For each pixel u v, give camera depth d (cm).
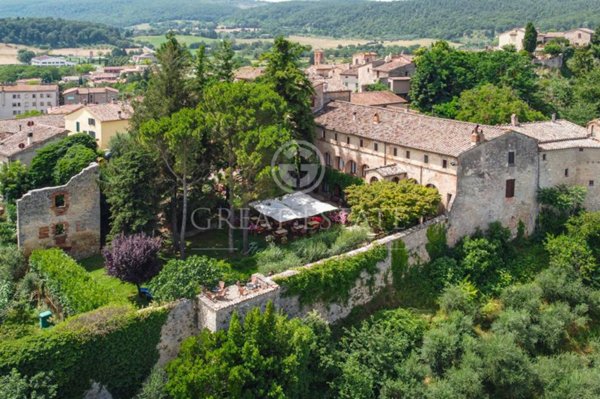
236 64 8031
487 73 11550
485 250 6356
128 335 4378
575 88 11662
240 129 5906
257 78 7738
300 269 5278
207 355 4116
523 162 6769
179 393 4006
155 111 6712
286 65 7494
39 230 5919
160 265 5356
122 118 9194
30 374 4031
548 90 12231
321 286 5316
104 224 6419
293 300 5153
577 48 14975
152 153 6075
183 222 6000
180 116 5825
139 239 5372
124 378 4400
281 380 4250
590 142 7219
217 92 6094
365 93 11144
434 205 6294
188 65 7150
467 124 6788
